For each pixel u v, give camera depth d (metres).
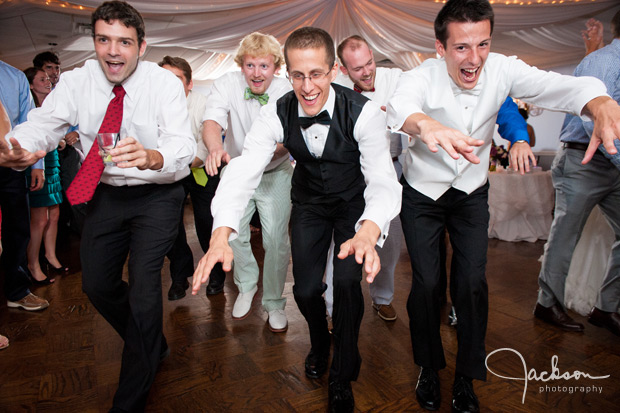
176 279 2.84
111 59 1.48
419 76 1.54
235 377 1.89
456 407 1.60
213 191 2.78
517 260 3.72
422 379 1.70
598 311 2.34
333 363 1.61
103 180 1.62
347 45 2.14
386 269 2.34
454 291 1.64
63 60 7.98
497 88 1.49
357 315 1.56
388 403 1.70
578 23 6.82
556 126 8.83
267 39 2.14
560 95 1.32
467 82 1.45
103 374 1.93
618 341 2.20
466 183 1.59
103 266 1.62
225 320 2.50
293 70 1.44
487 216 1.62
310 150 1.62
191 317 2.55
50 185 3.16
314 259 1.68
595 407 1.65
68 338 2.29
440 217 1.66
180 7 5.84
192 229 5.12
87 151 1.69
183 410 1.67
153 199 1.62
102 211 1.61
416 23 6.73
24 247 2.63
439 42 1.46
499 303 2.71
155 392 1.78
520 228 4.45
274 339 2.25
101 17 1.44
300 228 1.70
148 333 1.52
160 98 1.60
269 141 1.62
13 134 1.50
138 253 1.57
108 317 1.71
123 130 1.64
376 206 1.28
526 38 7.69
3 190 2.50
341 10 6.59
